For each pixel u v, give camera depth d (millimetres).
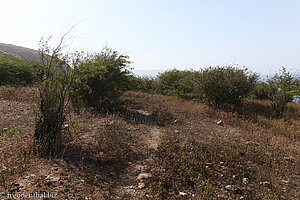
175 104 9977
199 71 9492
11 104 7227
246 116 8078
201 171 3689
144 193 3023
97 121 6129
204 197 2850
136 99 10984
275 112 8680
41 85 3885
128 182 3334
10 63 11500
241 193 3152
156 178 3412
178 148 4742
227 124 7223
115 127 5305
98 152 4012
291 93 7926
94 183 3076
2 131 4609
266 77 9125
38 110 3912
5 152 3625
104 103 8281
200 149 4695
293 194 3244
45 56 3959
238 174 3684
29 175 3031
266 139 5719
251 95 12734
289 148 5102
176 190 3150
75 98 6703
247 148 4934
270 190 3184
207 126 6867
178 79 14086
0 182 2727
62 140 4211
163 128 6473
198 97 9758
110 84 7734
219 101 9164
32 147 3760
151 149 4758
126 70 8578
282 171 3896
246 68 9664
